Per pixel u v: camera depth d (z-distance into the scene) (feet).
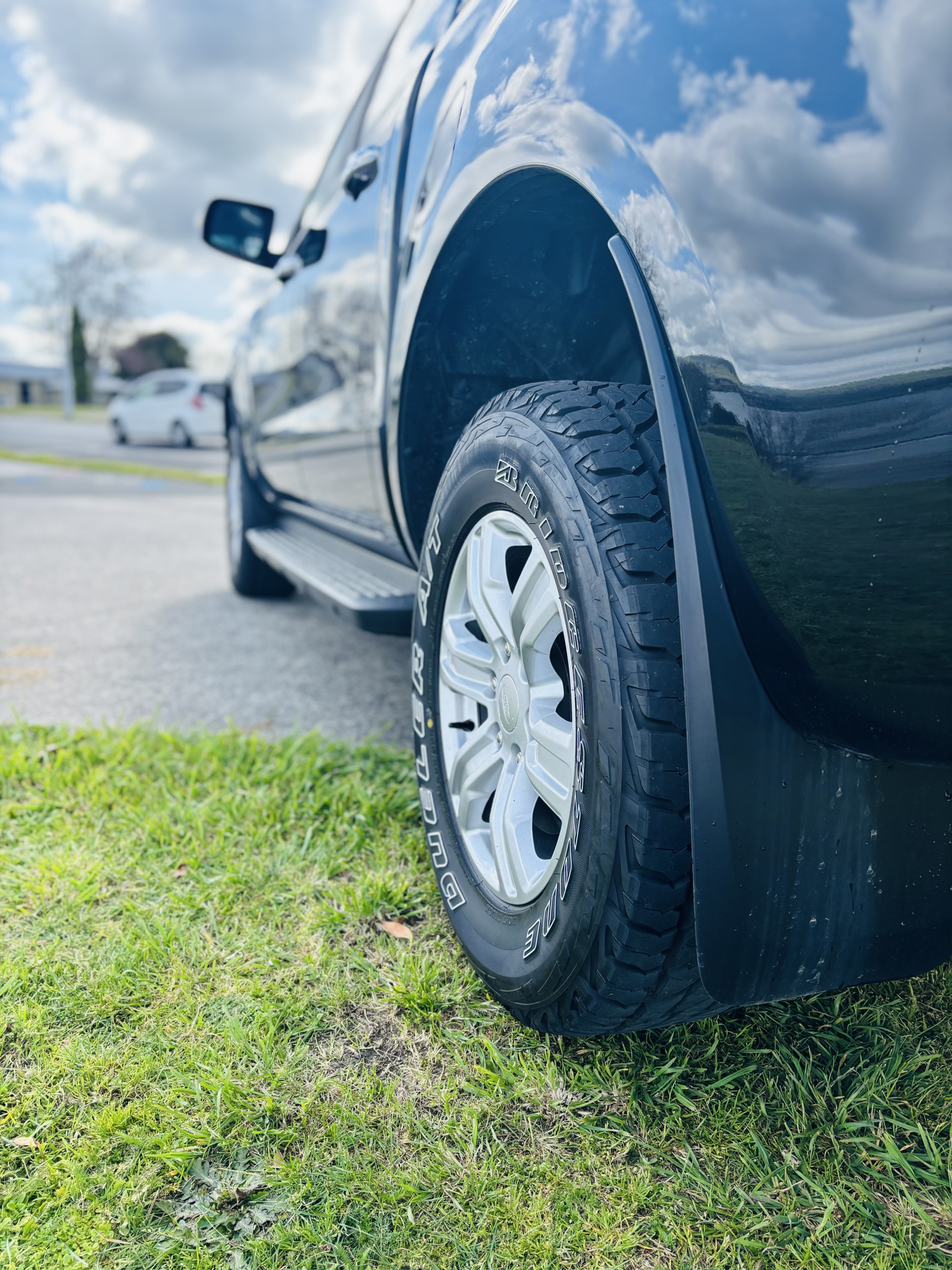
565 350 5.94
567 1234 3.72
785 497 3.27
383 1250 3.66
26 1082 4.47
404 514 7.11
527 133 4.44
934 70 2.76
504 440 4.86
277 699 10.48
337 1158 4.06
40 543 21.06
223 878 6.24
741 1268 3.61
